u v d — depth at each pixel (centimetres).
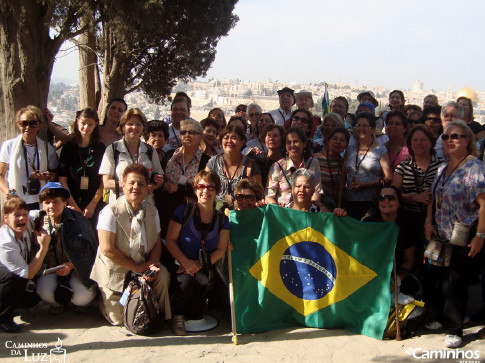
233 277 504
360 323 490
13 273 476
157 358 436
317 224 507
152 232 502
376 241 495
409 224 517
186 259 496
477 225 449
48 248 523
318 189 573
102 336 480
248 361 433
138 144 562
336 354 446
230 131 567
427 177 546
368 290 493
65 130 737
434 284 510
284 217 513
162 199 591
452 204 459
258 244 512
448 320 466
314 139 784
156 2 1052
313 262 507
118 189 540
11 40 764
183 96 791
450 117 625
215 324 508
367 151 632
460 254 457
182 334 486
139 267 490
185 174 594
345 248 502
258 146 749
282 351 452
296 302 507
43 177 568
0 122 774
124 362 429
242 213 522
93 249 523
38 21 785
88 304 526
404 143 662
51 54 830
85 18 1108
